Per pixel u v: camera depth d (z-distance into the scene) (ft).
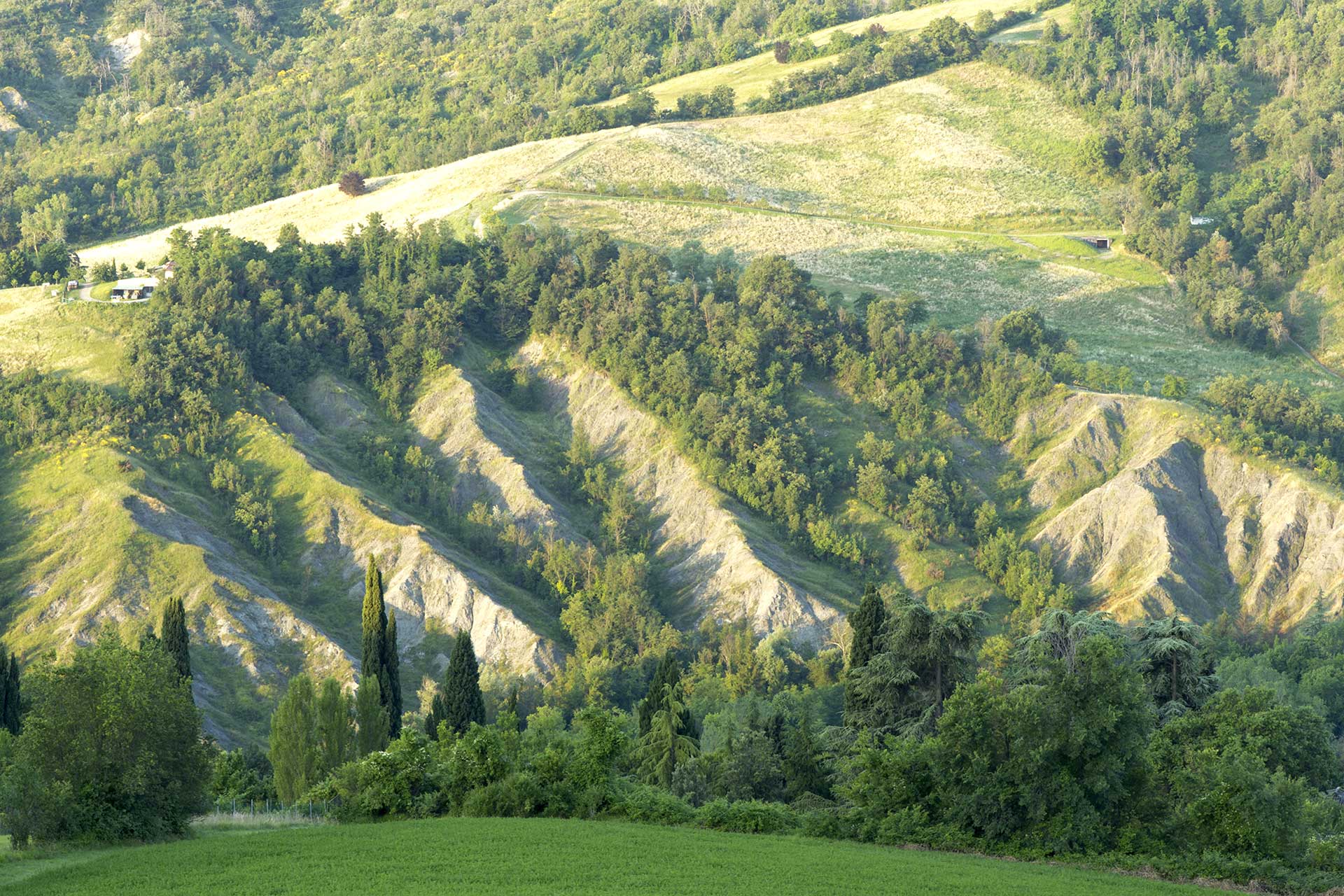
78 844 200.95
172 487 533.96
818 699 428.56
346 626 503.61
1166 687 289.53
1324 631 490.90
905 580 540.52
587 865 187.11
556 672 480.23
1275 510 565.53
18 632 465.47
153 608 472.44
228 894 168.96
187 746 218.18
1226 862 198.39
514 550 554.46
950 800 219.82
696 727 355.15
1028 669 259.39
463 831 213.66
